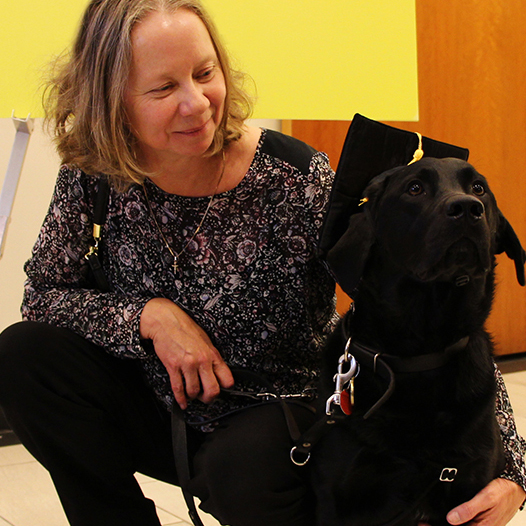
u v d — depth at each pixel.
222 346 1.26
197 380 1.19
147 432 1.31
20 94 1.27
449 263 0.92
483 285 1.01
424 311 0.99
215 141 1.17
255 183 1.22
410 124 2.77
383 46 1.41
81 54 1.15
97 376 1.23
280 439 1.15
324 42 1.36
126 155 1.14
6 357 1.18
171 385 1.21
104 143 1.14
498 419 1.17
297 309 1.24
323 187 1.23
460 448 0.99
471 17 2.86
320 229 1.17
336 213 1.11
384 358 1.02
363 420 1.01
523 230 3.11
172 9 1.07
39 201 2.31
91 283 1.38
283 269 1.22
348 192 1.11
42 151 2.29
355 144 1.09
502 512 1.08
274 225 1.22
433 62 2.80
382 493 1.05
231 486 1.12
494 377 1.06
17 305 2.29
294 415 1.20
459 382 0.99
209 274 1.22
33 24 1.23
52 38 1.23
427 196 0.97
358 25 1.39
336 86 1.37
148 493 1.83
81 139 1.20
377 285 1.04
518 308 3.14
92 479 1.22
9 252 2.26
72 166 1.25
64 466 1.21
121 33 1.06
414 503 1.03
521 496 1.13
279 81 1.33
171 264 1.23
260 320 1.23
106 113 1.13
